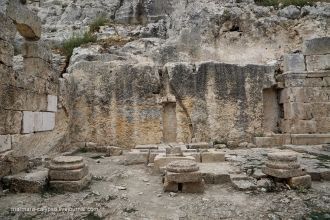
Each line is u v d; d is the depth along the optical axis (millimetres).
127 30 14188
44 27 14844
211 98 10586
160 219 4125
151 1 15445
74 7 15867
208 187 5754
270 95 11648
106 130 10266
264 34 12414
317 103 10781
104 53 12156
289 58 11000
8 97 6188
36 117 7582
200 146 9695
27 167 6449
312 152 8750
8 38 6195
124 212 4371
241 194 5266
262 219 4105
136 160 7895
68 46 12992
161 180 6230
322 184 5836
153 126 10328
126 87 10383
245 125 10727
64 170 5438
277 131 11547
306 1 13359
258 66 11000
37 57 7770
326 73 10828
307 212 4344
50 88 8500
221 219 4129
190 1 13789
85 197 5051
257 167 6793
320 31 12320
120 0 16359
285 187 5512
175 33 13172
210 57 12070
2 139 5891
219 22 12398
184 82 10523
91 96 10352
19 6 6766
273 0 13828
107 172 6914
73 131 10172
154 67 10555
